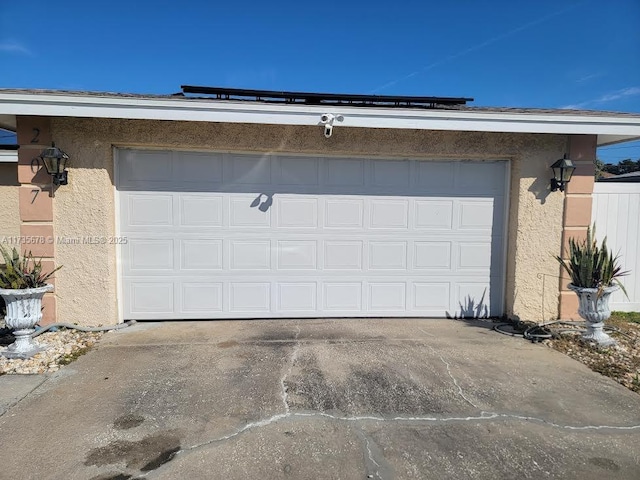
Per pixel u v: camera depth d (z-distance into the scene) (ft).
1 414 11.25
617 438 10.28
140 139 18.74
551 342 17.40
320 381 13.39
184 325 19.62
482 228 21.04
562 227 20.40
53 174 17.95
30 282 15.46
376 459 9.37
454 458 9.43
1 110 16.49
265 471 8.93
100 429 10.54
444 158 20.59
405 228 20.81
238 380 13.46
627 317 21.86
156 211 19.74
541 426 10.82
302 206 20.36
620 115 18.26
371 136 19.76
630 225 22.65
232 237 20.20
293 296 20.70
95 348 16.44
